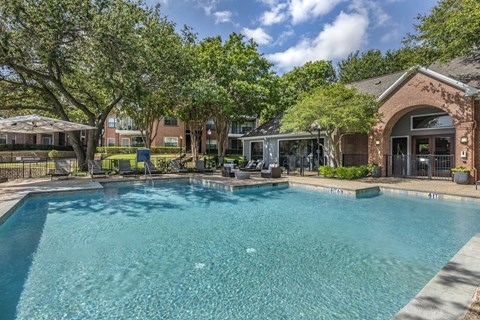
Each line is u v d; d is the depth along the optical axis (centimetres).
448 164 1406
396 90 1415
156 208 845
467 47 1023
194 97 1636
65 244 531
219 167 2166
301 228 640
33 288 366
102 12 1263
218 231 618
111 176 1456
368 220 708
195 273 411
